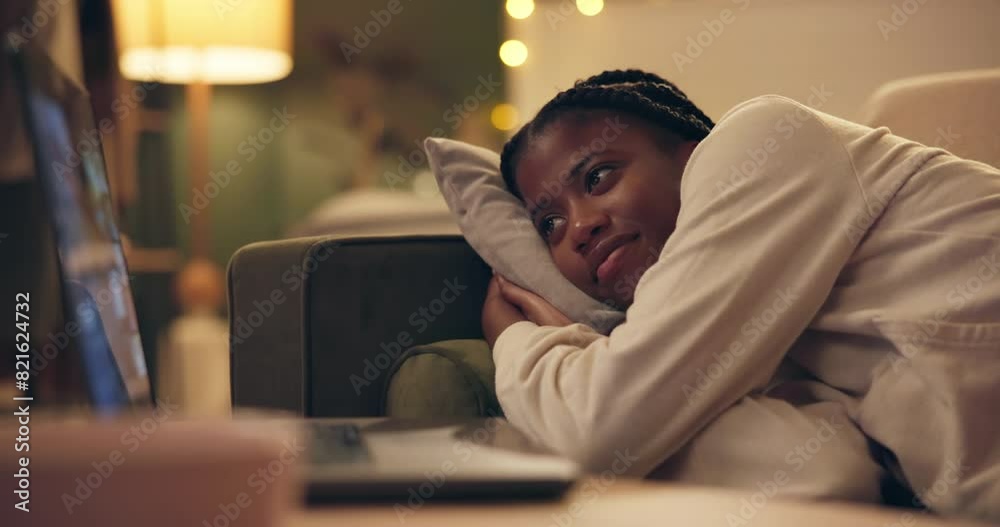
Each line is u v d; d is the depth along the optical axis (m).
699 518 0.42
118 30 2.81
